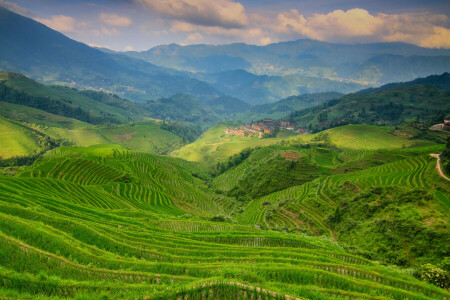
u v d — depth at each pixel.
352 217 79.06
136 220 66.81
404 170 106.25
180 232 60.88
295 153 173.62
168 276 32.75
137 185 125.50
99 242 43.25
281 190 142.12
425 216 60.84
